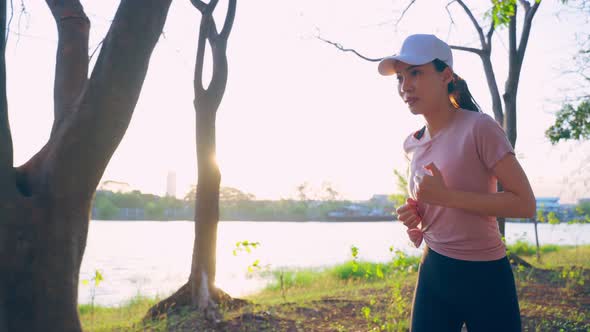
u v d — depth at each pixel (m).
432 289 2.19
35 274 2.51
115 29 2.51
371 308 6.70
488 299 2.07
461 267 2.10
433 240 2.20
